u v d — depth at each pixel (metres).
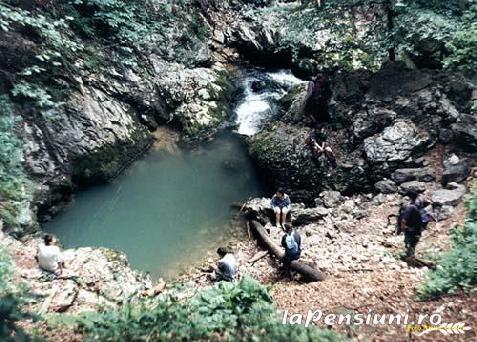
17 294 6.92
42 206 11.55
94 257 9.77
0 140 10.88
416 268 8.70
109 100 14.05
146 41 15.43
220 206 12.67
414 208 8.61
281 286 9.33
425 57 13.79
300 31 15.72
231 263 9.87
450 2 12.76
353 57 16.25
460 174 10.82
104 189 13.13
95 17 14.62
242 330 6.12
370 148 12.00
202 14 19.38
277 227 11.62
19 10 11.65
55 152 12.14
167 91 15.60
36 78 12.41
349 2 14.34
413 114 12.29
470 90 12.38
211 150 14.77
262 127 15.36
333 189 12.27
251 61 18.81
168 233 11.80
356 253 9.90
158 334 6.05
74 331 6.45
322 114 13.38
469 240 8.03
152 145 14.84
